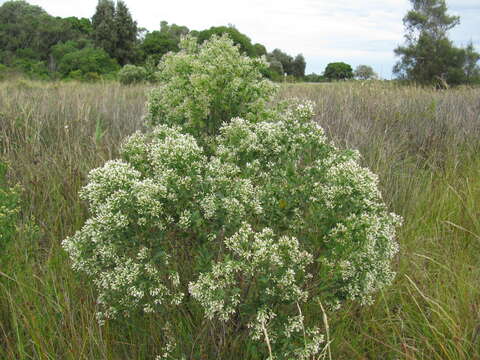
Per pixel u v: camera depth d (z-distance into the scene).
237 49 4.29
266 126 3.25
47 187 4.80
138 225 2.79
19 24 50.91
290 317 2.76
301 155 3.28
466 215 4.76
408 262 3.96
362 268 2.87
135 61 44.59
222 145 3.30
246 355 2.81
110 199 2.72
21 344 2.78
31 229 3.96
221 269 2.60
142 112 8.17
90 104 8.63
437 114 8.28
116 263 2.85
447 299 3.34
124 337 3.10
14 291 3.43
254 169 3.15
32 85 13.93
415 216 4.90
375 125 7.16
